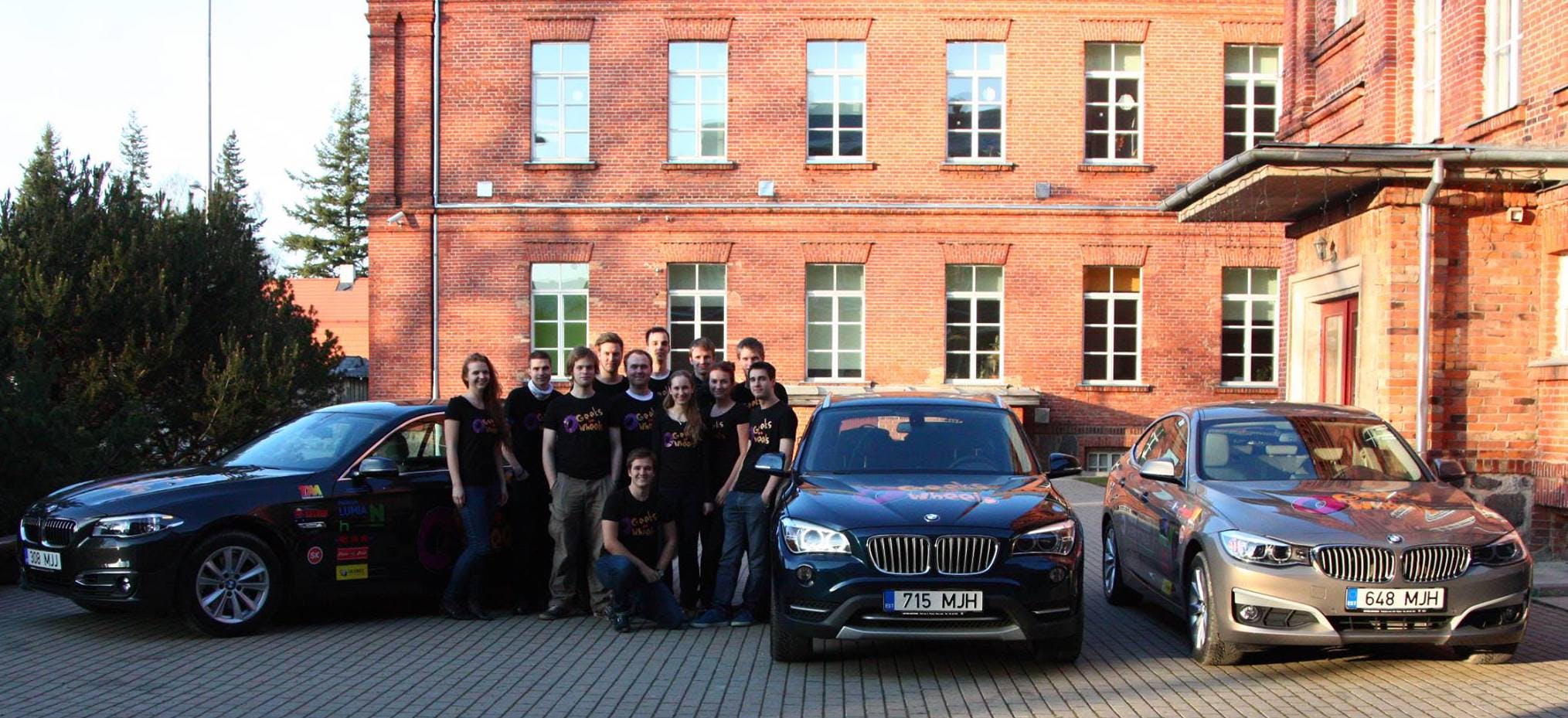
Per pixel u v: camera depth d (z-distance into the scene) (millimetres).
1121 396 23938
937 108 23922
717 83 24156
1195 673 7617
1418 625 7289
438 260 24078
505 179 24047
